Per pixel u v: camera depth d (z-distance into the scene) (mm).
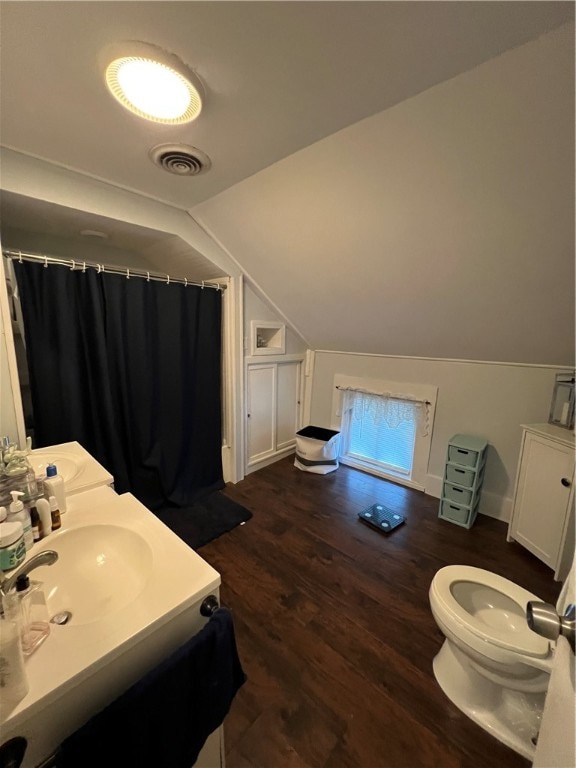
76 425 1969
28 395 1915
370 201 1487
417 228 1528
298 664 1347
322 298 2432
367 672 1323
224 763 937
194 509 2441
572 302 1572
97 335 1998
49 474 1057
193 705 712
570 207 1179
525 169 1124
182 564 865
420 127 1113
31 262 1780
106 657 637
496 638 1072
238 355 2715
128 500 1167
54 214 1635
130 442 2236
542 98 920
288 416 3406
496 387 2348
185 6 717
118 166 1458
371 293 2131
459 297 1845
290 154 1350
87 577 956
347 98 1019
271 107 1058
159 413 2377
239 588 1731
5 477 979
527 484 1998
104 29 778
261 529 2236
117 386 2152
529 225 1306
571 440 1739
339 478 3010
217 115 1097
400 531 2244
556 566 1800
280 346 3105
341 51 835
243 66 884
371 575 1840
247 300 2713
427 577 1836
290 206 1696
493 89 937
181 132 1198
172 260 2473
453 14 734
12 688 542
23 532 866
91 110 1077
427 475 2748
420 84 960
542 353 2033
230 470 2875
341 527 2275
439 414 2650
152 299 2234
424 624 1542
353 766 1047
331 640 1453
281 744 1095
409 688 1269
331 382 3312
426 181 1303
